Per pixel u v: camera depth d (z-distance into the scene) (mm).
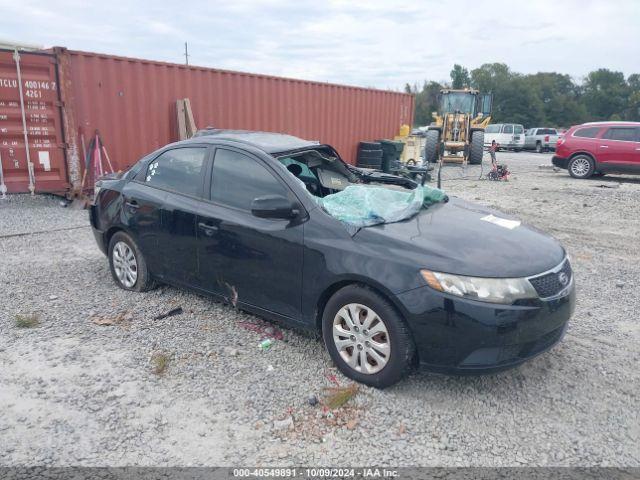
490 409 3355
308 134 13570
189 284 4613
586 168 15781
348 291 3521
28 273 5738
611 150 15266
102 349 4016
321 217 3734
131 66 9570
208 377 3650
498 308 3170
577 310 5023
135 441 2998
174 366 3785
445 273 3238
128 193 4945
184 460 2857
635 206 10734
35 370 3697
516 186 13992
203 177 4484
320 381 3623
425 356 3318
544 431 3158
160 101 10094
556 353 4113
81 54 8914
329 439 3049
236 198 4234
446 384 3625
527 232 4004
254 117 11922
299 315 3867
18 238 7227
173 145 4879
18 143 8617
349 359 3621
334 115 14461
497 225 3990
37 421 3148
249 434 3078
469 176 16750
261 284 4020
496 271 3270
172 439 3021
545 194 12391
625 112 84938
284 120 12734
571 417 3295
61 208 9148
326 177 4844
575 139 15938
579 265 6578
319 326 3840
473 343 3193
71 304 4863
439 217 3982
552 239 4066
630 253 7219
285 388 3531
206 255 4340
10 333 4258
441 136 20156
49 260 6250
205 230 4301
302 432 3102
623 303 5238
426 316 3230
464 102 21188
